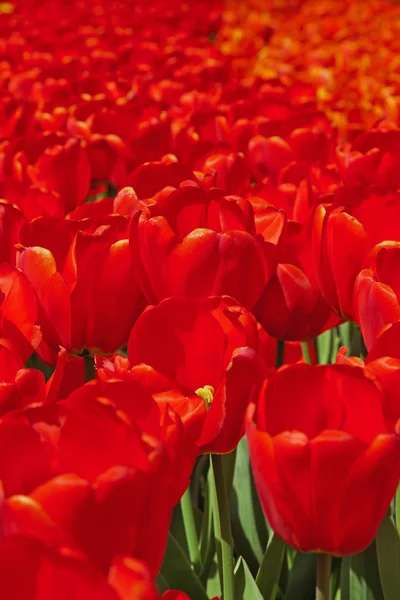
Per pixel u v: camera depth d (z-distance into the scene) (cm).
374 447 75
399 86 211
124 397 77
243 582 91
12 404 81
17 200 113
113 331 94
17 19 333
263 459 76
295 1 430
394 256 91
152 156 137
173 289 93
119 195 105
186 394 82
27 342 88
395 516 96
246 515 103
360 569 92
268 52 300
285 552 102
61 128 160
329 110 193
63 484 71
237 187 122
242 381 81
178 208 97
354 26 346
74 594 68
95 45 266
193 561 100
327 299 96
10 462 74
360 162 123
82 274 92
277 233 97
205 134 153
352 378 78
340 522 76
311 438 78
